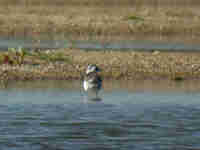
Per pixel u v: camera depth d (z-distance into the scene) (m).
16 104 64.69
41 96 70.44
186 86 80.81
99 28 151.75
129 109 62.72
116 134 50.94
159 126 54.09
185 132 51.59
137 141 48.53
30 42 130.38
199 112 61.16
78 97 70.38
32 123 54.69
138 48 120.50
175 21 166.62
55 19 162.88
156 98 70.31
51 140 48.56
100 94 72.75
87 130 52.16
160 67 95.25
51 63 95.00
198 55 109.56
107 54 105.50
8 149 45.72
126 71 91.50
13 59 94.50
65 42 130.25
